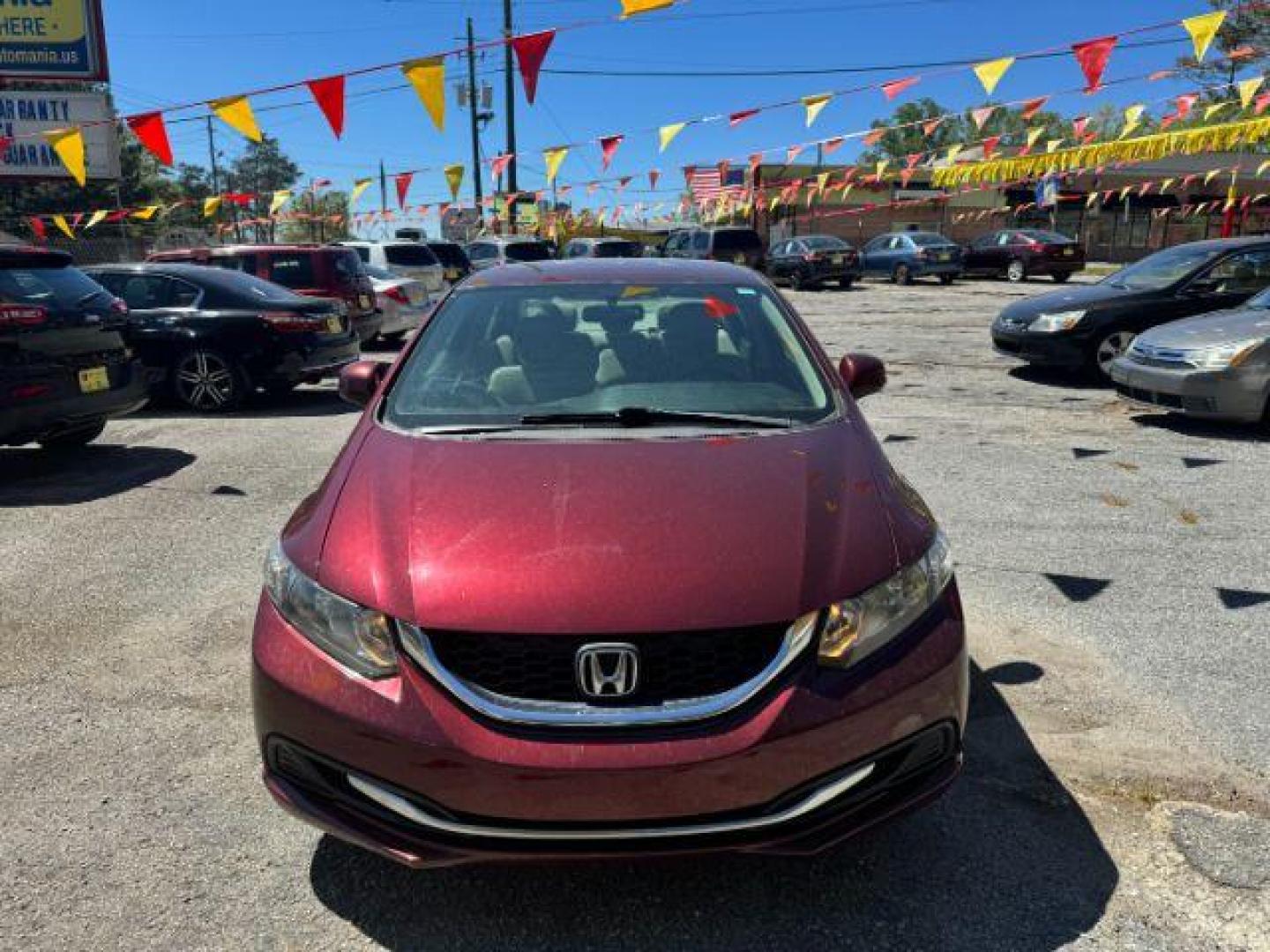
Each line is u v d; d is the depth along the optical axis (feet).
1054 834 9.09
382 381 11.99
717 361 11.65
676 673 7.39
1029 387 32.78
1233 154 115.55
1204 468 21.29
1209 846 8.86
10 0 65.87
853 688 7.54
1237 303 31.60
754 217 117.08
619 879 8.58
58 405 21.65
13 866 8.90
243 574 16.12
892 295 77.51
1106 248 126.52
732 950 7.76
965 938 7.82
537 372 11.48
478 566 7.86
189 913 8.28
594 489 8.78
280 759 8.09
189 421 29.43
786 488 8.80
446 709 7.36
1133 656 12.58
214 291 31.19
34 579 16.01
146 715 11.64
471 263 68.54
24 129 67.21
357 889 8.55
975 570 15.46
